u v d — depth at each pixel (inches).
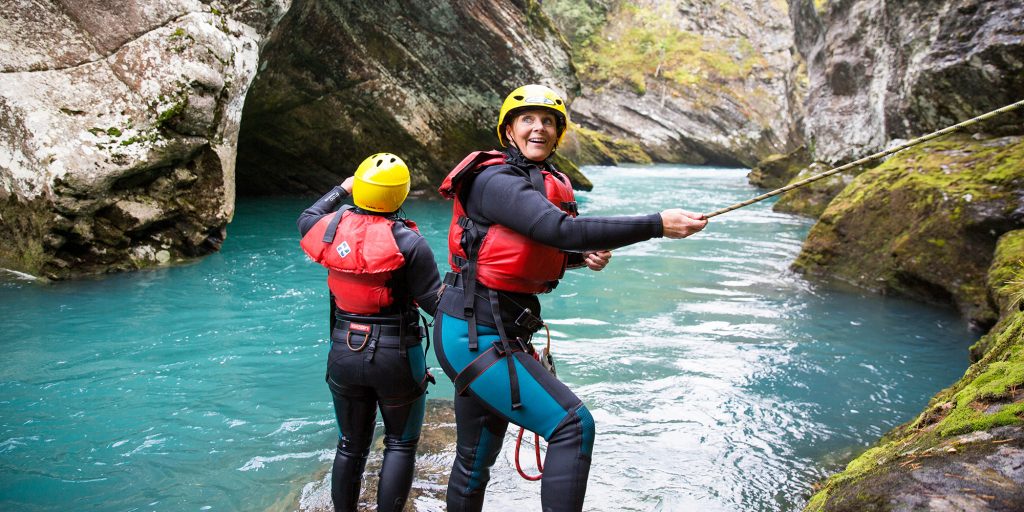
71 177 260.2
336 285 104.6
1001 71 310.5
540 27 581.3
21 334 208.7
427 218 467.5
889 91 461.7
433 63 546.3
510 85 573.6
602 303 263.9
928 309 257.8
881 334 226.7
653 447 144.6
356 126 541.3
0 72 258.5
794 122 1272.1
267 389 174.2
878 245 293.4
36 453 137.7
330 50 491.2
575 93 630.5
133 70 275.9
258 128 504.1
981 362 128.6
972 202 256.2
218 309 241.8
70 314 229.5
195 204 307.9
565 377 184.2
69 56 266.5
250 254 331.6
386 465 107.7
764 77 1565.0
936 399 134.5
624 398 170.7
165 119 281.0
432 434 147.4
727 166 1507.1
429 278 104.0
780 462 139.6
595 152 1272.1
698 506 122.2
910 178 295.9
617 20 1658.5
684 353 205.8
